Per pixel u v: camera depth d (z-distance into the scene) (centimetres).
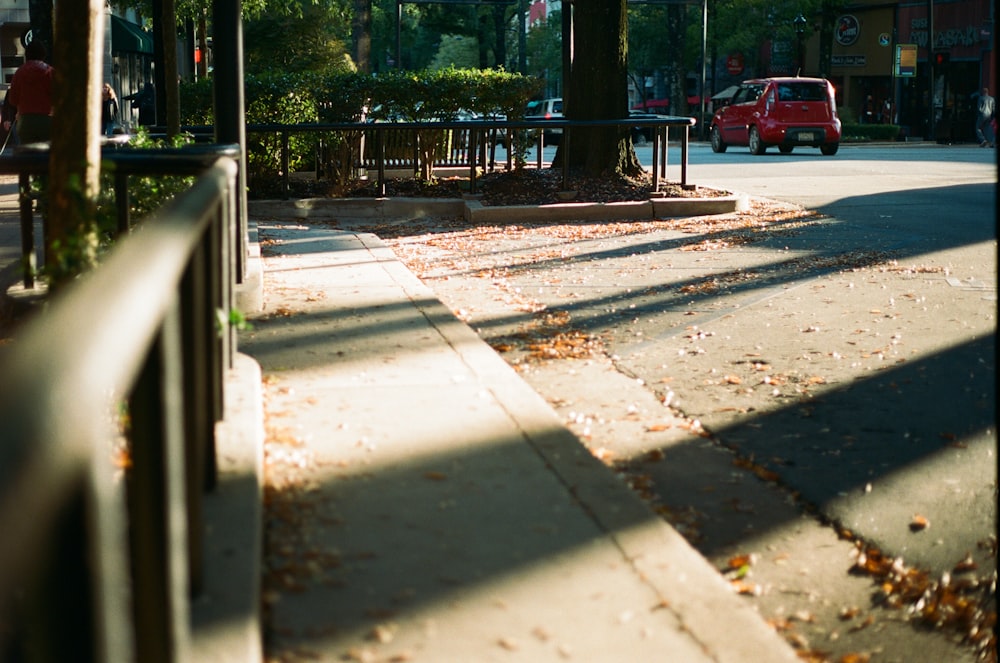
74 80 555
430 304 816
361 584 335
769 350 778
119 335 117
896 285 1027
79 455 90
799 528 461
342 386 573
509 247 1322
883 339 809
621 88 1809
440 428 496
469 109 1773
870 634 370
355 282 925
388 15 6412
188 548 300
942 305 931
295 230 1320
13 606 91
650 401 651
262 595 325
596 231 1465
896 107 5284
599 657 295
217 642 278
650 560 355
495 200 1653
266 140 1692
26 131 1470
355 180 1739
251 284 792
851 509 480
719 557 430
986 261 1160
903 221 1498
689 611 323
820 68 5256
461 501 405
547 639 304
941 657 355
